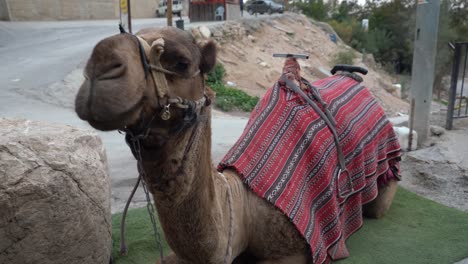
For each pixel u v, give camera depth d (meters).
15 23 34.97
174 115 2.38
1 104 11.07
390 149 5.20
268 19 27.69
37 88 12.84
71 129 3.95
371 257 4.52
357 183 4.31
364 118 4.64
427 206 5.88
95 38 24.89
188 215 2.62
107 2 41.09
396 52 39.00
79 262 3.61
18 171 3.16
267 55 22.94
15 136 3.41
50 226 3.32
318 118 3.99
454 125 8.99
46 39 25.17
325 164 3.86
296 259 3.60
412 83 7.89
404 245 4.79
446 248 4.71
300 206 3.59
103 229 3.87
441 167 6.90
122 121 2.04
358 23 42.34
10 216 3.13
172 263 3.42
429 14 7.49
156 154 2.39
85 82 1.96
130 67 2.02
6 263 3.22
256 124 3.76
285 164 3.66
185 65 2.35
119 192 6.19
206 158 2.65
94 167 3.71
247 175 3.48
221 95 16.41
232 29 22.41
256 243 3.54
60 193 3.33
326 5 51.19
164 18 41.56
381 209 5.40
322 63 25.73
